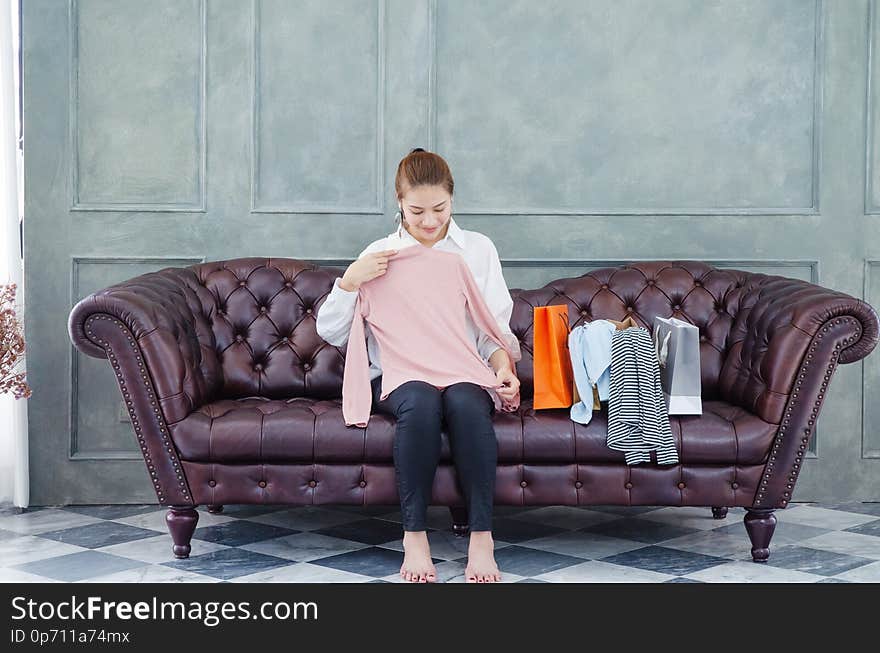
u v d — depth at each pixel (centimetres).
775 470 272
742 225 351
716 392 312
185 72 348
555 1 350
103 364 349
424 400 262
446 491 271
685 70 351
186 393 276
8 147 341
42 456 347
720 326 319
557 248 352
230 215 350
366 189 352
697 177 353
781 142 352
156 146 349
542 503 275
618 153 352
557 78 351
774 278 317
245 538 303
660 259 352
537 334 283
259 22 348
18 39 354
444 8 350
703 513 336
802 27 351
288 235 350
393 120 349
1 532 311
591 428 272
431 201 279
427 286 284
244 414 275
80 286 349
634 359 272
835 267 352
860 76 349
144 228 348
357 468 274
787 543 297
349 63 350
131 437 351
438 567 271
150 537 305
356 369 279
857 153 350
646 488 274
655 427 268
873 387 354
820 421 353
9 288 329
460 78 350
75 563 275
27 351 346
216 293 326
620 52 351
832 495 354
